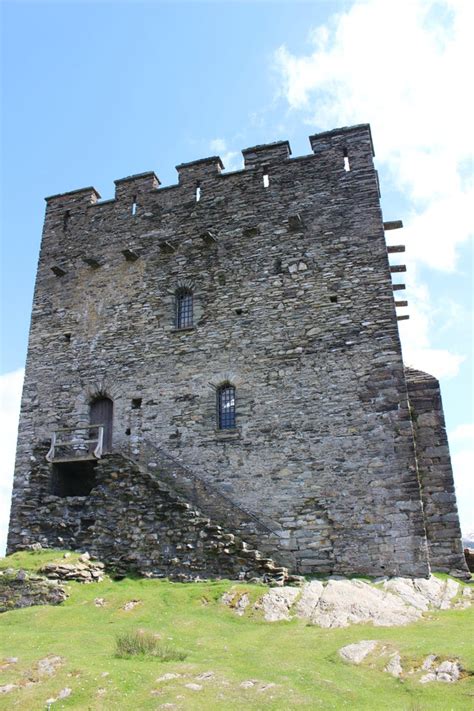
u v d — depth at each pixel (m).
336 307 17.14
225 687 7.82
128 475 15.86
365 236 17.70
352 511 14.97
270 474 16.06
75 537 15.70
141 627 10.90
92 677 8.16
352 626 10.87
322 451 15.78
